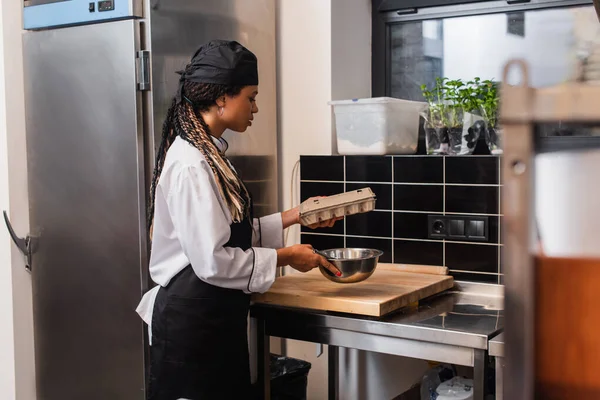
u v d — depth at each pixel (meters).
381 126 2.39
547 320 0.47
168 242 1.87
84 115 2.23
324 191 2.53
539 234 0.47
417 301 2.01
